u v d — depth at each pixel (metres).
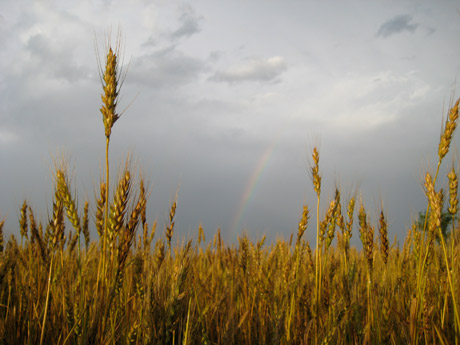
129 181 0.56
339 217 0.87
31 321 0.69
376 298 0.74
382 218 0.80
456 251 0.73
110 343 0.58
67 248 0.78
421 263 0.66
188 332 0.61
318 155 0.79
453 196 0.64
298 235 0.81
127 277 0.76
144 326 0.60
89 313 0.61
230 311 0.73
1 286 0.80
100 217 0.59
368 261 0.78
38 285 0.72
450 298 0.74
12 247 0.88
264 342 0.71
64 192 0.60
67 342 0.62
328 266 0.88
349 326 0.76
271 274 0.91
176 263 0.70
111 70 0.54
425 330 0.63
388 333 0.69
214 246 1.20
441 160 0.63
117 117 0.54
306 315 0.76
